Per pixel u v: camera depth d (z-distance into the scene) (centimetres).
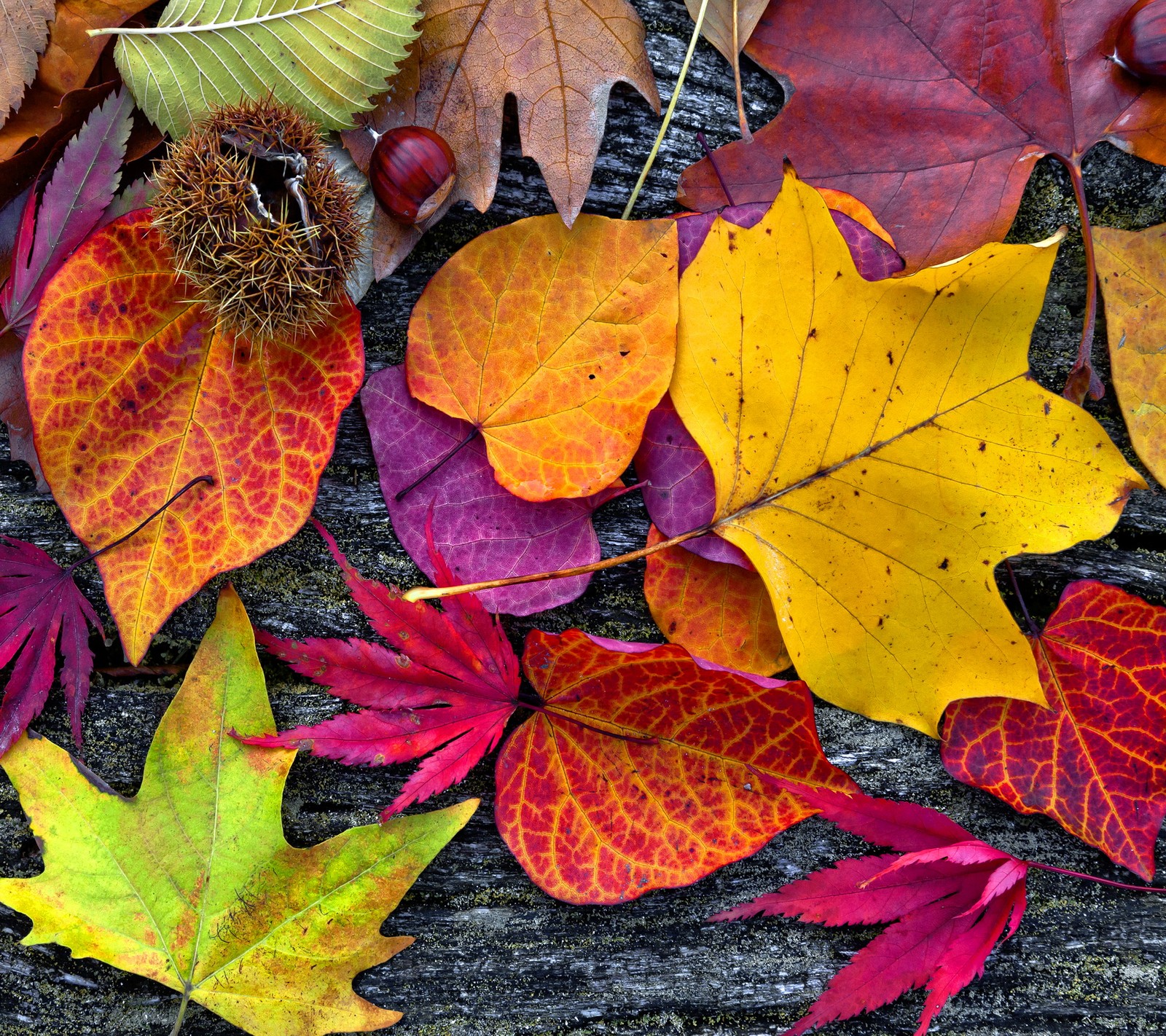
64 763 75
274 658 77
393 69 74
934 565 75
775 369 74
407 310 77
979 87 76
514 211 77
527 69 75
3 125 75
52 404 73
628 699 75
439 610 75
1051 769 77
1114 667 77
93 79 75
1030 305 73
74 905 75
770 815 75
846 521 75
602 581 77
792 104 76
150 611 74
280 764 75
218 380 74
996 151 76
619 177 77
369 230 75
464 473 76
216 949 75
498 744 77
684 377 75
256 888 75
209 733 75
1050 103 76
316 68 74
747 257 73
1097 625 77
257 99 74
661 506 76
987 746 77
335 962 75
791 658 75
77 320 73
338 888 75
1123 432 78
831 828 78
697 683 74
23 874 76
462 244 77
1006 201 76
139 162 75
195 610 76
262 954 75
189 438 74
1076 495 74
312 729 73
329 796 77
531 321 75
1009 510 74
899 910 75
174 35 74
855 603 75
